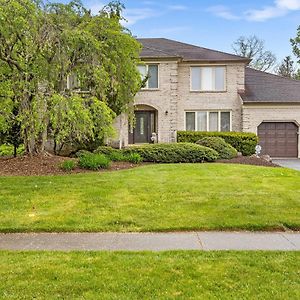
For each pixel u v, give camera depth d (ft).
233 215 23.81
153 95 75.56
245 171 39.83
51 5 40.14
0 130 43.83
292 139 76.13
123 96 51.62
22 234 21.21
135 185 31.83
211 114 78.07
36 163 42.37
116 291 13.07
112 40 45.91
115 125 70.28
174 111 75.72
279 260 16.15
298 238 20.24
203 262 15.88
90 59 41.55
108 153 51.42
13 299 12.45
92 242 19.57
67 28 39.60
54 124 35.83
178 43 86.89
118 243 19.38
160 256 16.83
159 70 75.46
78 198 27.73
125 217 23.68
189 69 77.66
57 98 35.01
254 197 27.73
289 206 25.57
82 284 13.60
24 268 15.19
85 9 44.62
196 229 21.85
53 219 23.29
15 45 37.63
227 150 56.44
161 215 24.03
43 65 38.24
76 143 55.26
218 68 77.56
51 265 15.57
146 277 14.24
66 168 40.57
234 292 12.91
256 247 18.54
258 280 13.89
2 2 33.14
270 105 74.95
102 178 35.14
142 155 50.70
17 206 25.86
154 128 77.97
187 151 51.08
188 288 13.25
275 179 35.04
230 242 19.45
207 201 26.78
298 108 74.95
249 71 87.97
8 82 38.09
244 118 75.41
